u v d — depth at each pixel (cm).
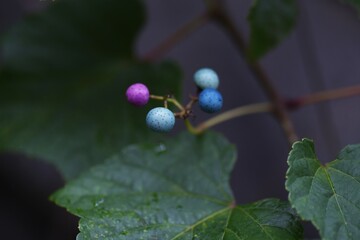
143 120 36
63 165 36
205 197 31
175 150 32
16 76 40
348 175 27
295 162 27
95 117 37
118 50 41
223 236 28
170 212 29
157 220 29
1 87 40
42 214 44
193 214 29
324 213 26
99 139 36
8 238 43
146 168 32
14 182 44
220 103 29
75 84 40
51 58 41
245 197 44
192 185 31
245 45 40
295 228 28
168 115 28
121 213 29
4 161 44
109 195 31
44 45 41
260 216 28
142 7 41
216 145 32
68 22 41
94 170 31
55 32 41
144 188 31
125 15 41
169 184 31
